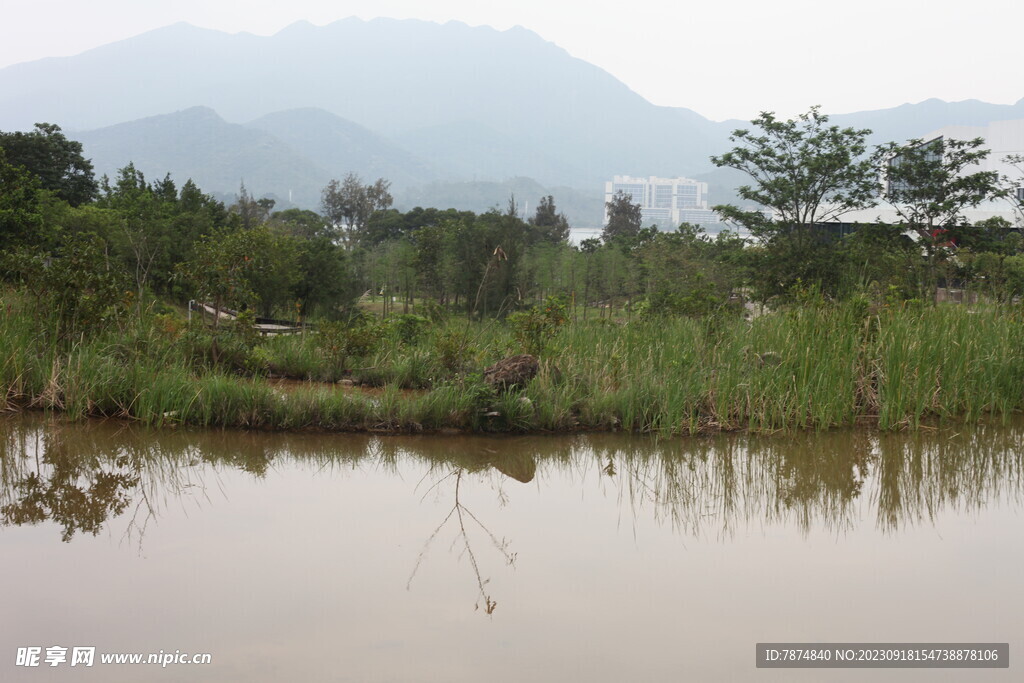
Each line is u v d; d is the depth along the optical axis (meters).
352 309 30.89
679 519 5.82
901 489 6.62
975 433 8.43
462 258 24.58
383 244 45.16
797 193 20.95
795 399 8.58
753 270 20.81
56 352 8.77
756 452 7.69
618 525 5.68
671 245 28.48
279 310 28.47
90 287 9.66
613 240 41.72
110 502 5.90
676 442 8.01
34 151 37.34
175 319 10.93
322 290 29.25
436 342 11.09
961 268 19.69
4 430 7.66
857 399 9.20
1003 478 6.94
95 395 8.30
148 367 8.78
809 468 7.21
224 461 7.07
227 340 10.70
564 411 8.36
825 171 20.70
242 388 8.39
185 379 8.60
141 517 5.58
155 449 7.34
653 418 8.43
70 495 6.04
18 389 8.46
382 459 7.30
